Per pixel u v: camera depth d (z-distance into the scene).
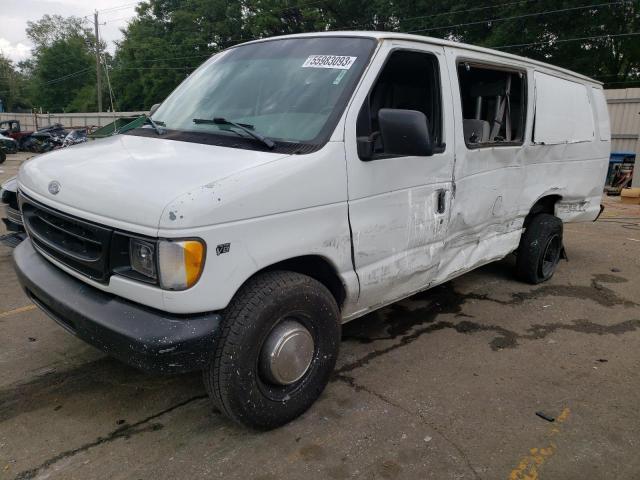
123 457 2.79
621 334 4.51
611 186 15.55
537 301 5.22
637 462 2.86
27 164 3.43
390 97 4.05
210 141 3.13
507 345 4.23
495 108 4.61
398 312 4.84
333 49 3.43
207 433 2.99
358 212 3.14
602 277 6.09
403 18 29.17
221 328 2.66
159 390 3.42
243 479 2.65
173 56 44.62
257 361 2.78
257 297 2.70
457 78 3.84
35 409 3.19
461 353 4.06
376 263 3.36
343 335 4.32
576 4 22.53
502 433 3.07
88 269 2.72
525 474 2.74
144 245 2.43
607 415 3.28
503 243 4.80
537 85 4.80
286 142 2.98
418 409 3.28
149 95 48.81
